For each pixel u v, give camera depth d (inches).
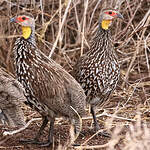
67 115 620.7
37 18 944.3
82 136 679.7
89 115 786.2
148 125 709.3
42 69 604.7
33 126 717.9
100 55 688.4
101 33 696.4
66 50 992.2
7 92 564.7
